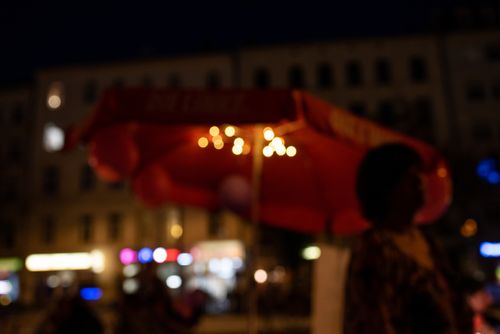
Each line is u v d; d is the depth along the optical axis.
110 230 35.44
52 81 37.72
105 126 4.23
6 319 12.74
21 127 37.91
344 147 5.79
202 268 33.22
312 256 29.81
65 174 36.66
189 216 33.94
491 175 26.23
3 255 36.47
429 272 1.94
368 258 1.92
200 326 19.69
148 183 7.17
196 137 6.39
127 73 37.22
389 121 35.28
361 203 2.16
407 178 2.08
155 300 6.04
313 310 3.62
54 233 36.12
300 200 7.02
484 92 35.03
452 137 34.50
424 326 1.87
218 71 36.50
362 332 1.85
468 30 35.59
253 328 6.14
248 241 30.78
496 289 21.17
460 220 31.19
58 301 5.90
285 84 36.06
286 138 5.94
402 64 35.81
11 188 37.34
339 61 36.22
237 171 7.36
